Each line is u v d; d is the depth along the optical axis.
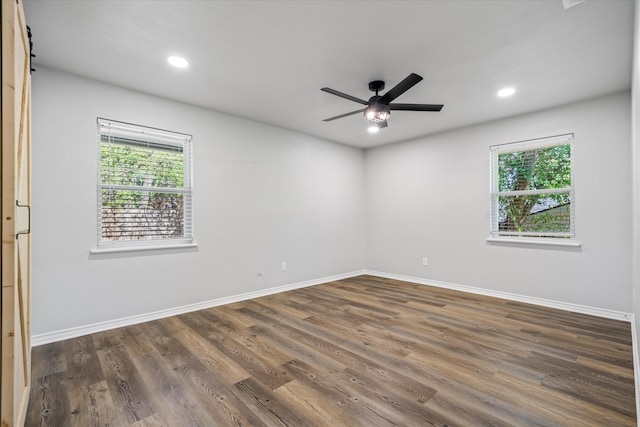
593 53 2.46
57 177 2.71
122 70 2.75
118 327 3.00
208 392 1.90
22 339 1.47
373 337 2.75
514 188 4.01
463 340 2.67
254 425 1.61
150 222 3.31
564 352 2.43
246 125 4.07
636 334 2.17
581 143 3.45
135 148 3.21
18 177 1.30
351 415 1.68
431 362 2.27
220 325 3.07
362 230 5.77
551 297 3.64
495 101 3.46
